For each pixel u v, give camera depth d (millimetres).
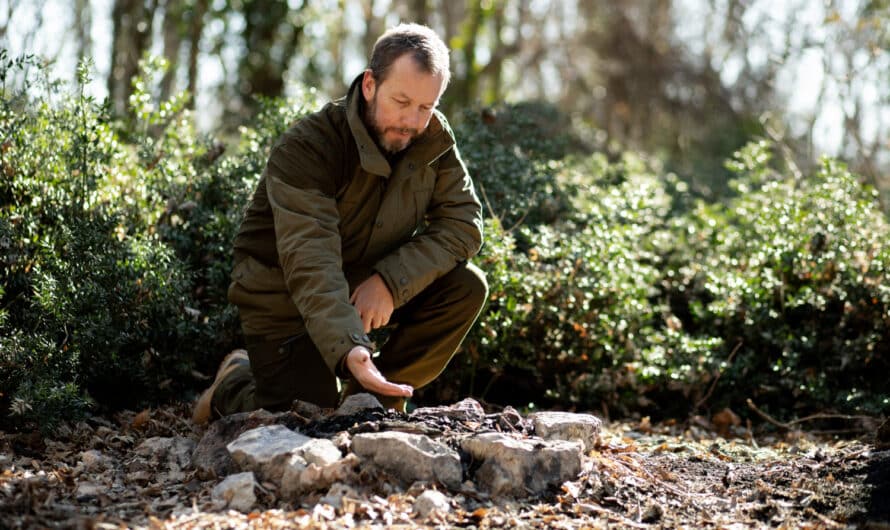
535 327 4816
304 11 12578
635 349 5008
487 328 4598
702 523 2779
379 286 3180
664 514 2818
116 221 4105
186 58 11461
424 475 2775
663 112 16078
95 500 2809
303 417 3123
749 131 13461
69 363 3559
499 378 4992
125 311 3916
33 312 3734
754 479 3188
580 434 3199
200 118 12023
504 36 16578
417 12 14820
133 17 10180
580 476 2953
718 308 5215
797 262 5207
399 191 3248
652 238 6039
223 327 4277
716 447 3867
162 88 10688
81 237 3887
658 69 15945
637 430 4582
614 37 16375
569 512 2768
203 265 4664
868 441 4039
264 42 12305
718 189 8914
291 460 2770
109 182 4461
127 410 3883
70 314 3654
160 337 4031
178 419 3773
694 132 15594
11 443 3258
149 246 4047
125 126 5910
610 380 4883
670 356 5078
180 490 2900
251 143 5230
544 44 16531
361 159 3078
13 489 2795
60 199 4070
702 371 4941
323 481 2723
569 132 9297
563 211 5906
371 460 2801
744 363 4996
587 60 16516
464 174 3414
